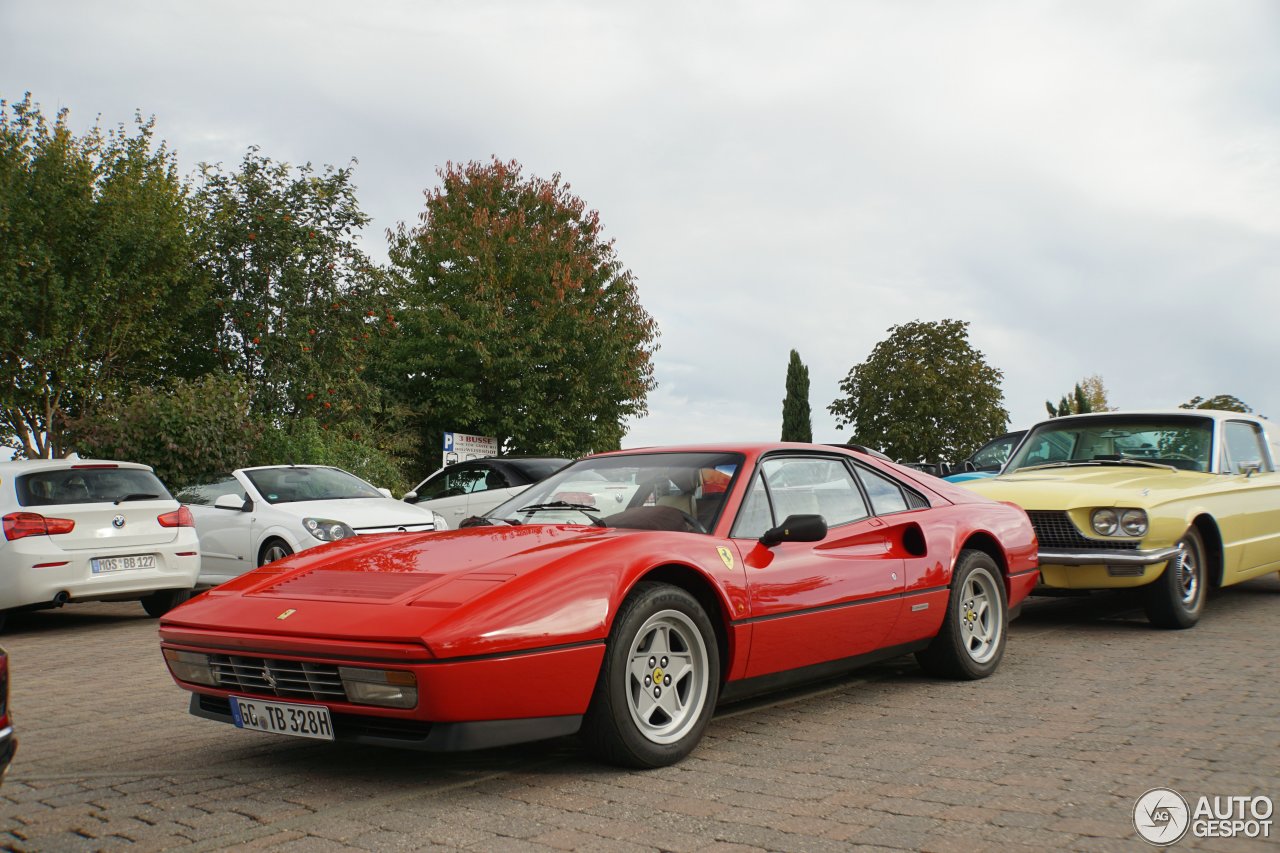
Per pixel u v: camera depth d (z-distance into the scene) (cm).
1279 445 880
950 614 524
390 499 1095
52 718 503
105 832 314
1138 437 837
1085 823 304
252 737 448
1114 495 694
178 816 328
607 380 2742
